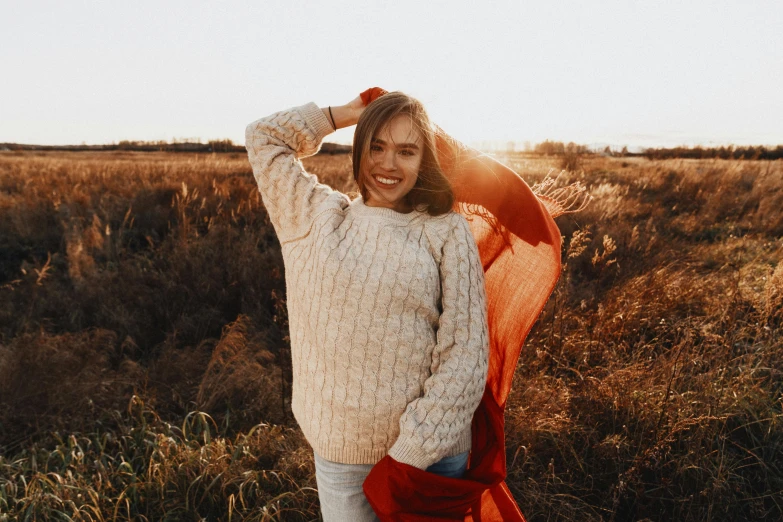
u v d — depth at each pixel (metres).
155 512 2.28
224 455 2.50
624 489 2.24
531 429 2.50
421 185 1.31
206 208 6.77
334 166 10.55
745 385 2.71
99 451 2.69
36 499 2.20
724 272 4.53
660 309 3.62
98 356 3.51
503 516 1.64
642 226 6.47
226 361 3.40
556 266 1.58
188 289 4.43
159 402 3.13
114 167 10.93
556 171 9.21
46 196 7.55
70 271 4.77
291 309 1.48
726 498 2.19
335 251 1.31
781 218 6.86
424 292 1.28
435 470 1.43
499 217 1.60
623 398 2.61
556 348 3.21
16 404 2.93
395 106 1.24
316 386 1.40
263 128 1.52
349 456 1.40
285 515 2.23
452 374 1.27
